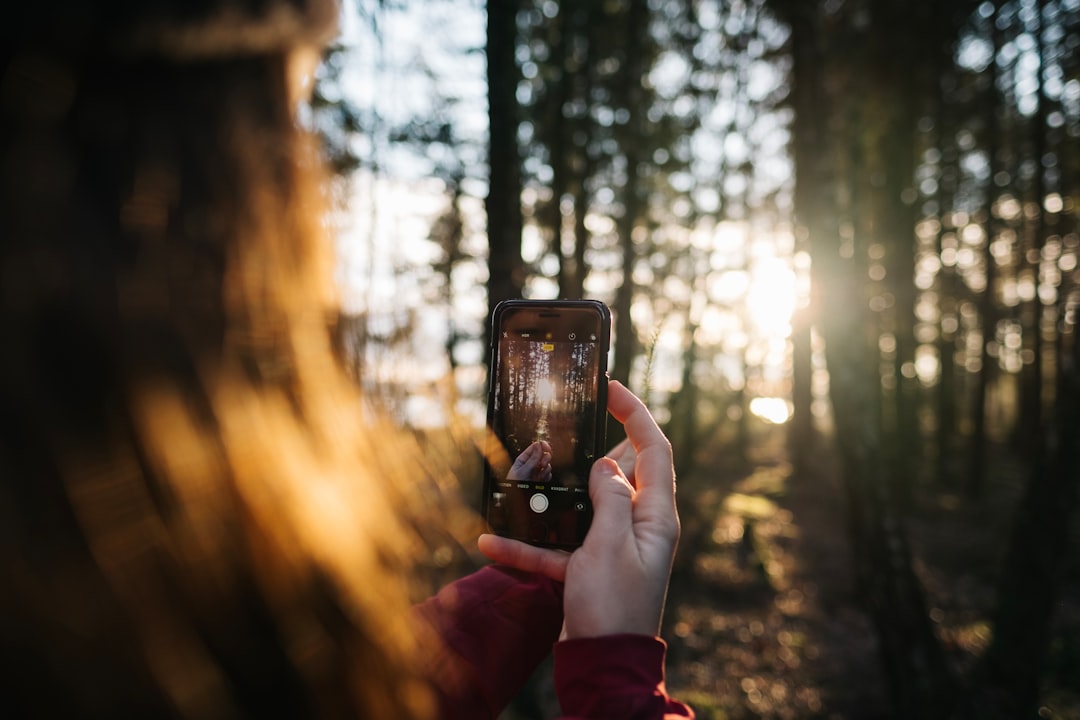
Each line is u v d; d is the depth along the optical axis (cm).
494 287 397
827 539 1071
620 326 653
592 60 1050
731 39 1266
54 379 27
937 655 445
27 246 27
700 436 1052
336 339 42
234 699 32
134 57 29
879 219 1466
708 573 833
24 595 27
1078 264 959
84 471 28
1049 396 1852
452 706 56
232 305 33
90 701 28
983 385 1454
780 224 1555
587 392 94
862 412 489
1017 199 1590
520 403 95
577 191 1127
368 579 39
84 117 29
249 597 33
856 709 539
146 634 29
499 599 69
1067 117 1327
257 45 33
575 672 56
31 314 27
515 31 414
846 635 680
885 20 1234
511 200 405
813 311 514
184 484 30
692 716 58
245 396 33
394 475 46
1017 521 464
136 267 30
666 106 1359
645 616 60
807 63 530
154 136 30
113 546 28
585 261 1128
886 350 1603
